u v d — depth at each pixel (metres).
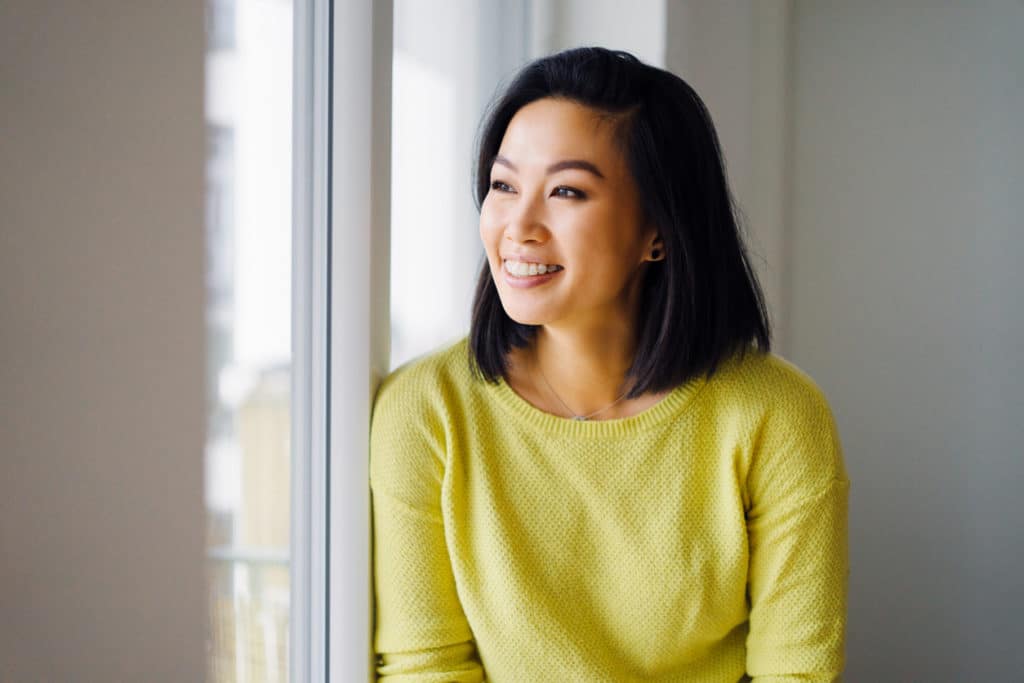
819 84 2.22
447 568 1.20
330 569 1.20
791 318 2.27
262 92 1.09
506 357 1.19
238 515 1.07
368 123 1.14
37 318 0.65
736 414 1.18
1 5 0.61
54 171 0.65
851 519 2.27
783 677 1.21
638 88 1.09
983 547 2.21
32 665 0.66
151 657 0.75
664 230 1.12
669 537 1.17
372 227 1.17
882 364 2.24
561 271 1.08
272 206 1.13
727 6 2.05
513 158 1.09
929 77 2.17
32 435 0.65
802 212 2.25
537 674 1.20
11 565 0.64
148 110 0.73
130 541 0.73
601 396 1.20
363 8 1.13
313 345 1.20
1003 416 2.18
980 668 2.23
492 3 1.83
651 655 1.21
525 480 1.18
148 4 0.72
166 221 0.75
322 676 1.22
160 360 0.75
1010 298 2.16
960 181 2.17
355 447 1.17
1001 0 2.12
